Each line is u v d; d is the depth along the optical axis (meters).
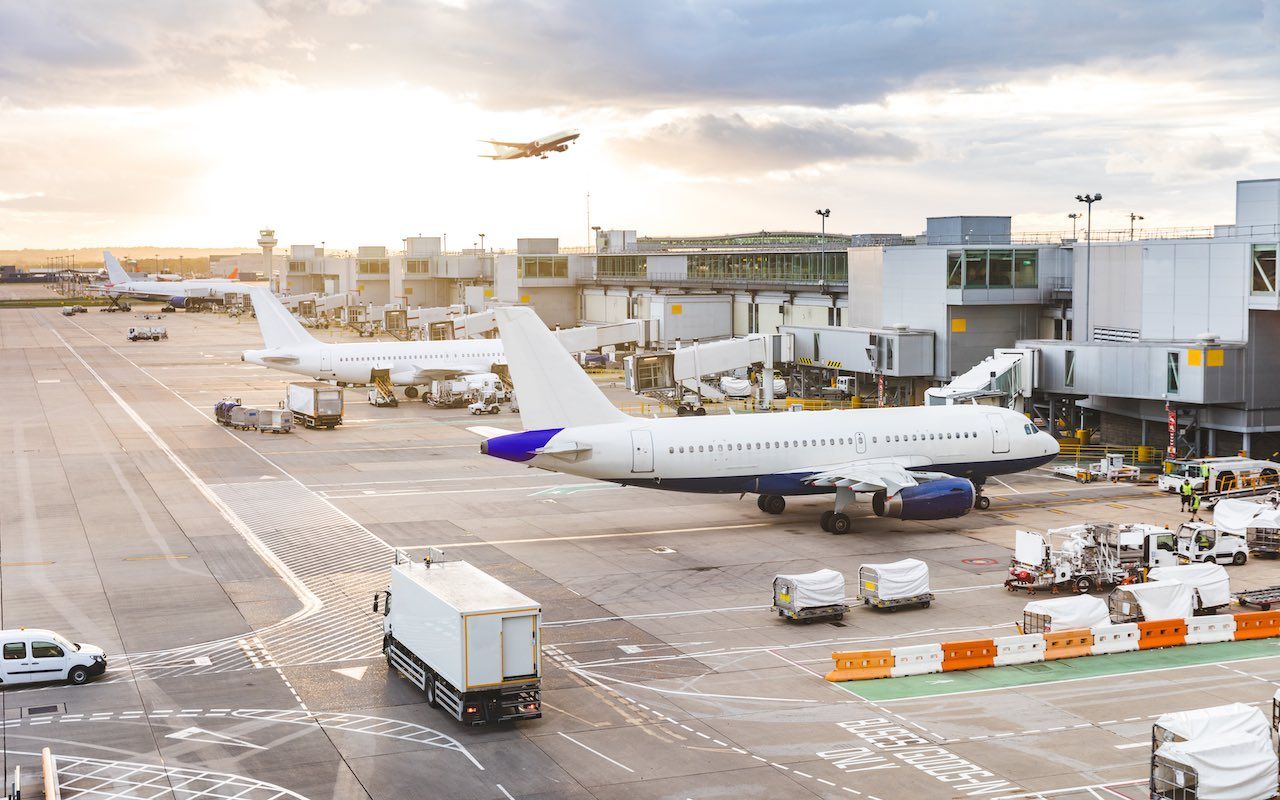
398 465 94.69
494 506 78.25
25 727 39.72
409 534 69.62
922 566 53.72
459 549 65.81
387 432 113.81
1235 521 65.25
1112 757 36.78
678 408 119.81
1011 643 46.66
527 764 36.41
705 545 66.56
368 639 49.69
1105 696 42.59
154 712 41.09
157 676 44.91
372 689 43.50
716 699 42.22
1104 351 89.44
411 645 43.09
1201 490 76.44
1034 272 105.88
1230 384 82.81
